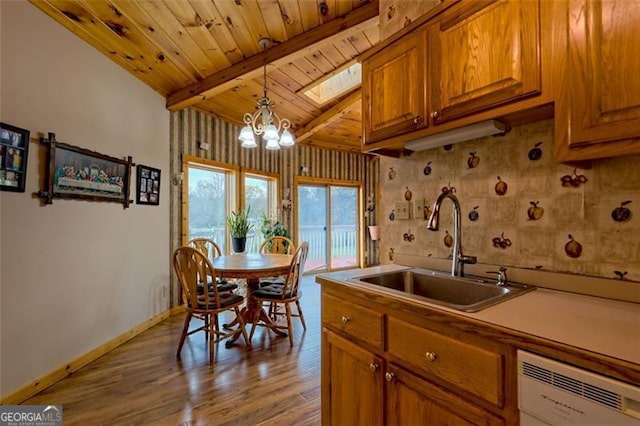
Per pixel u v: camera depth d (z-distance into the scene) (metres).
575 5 0.95
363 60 1.72
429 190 1.74
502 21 1.12
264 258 3.28
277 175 5.59
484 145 1.49
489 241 1.47
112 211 2.76
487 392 0.87
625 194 1.08
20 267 1.94
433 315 1.01
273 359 2.51
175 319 3.51
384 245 2.02
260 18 2.55
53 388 2.07
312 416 1.79
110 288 2.71
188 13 2.33
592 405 0.67
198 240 3.47
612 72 0.88
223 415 1.79
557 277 1.22
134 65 2.90
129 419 1.75
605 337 0.76
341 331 1.43
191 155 3.97
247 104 4.20
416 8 1.76
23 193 1.97
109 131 2.73
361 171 7.09
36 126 2.05
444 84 1.30
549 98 1.01
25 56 1.98
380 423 1.22
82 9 2.15
